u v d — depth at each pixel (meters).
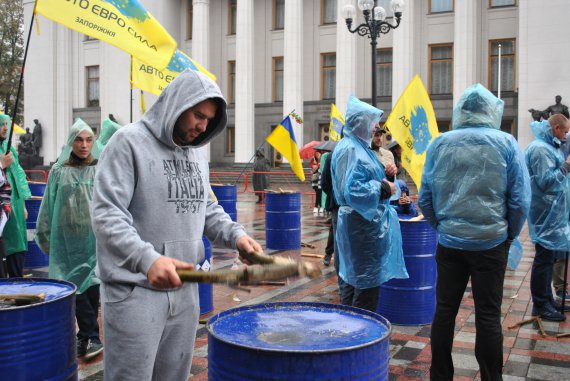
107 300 2.47
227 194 11.48
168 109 2.48
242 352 2.18
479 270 3.77
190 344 2.68
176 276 2.21
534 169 5.64
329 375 2.13
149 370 2.47
